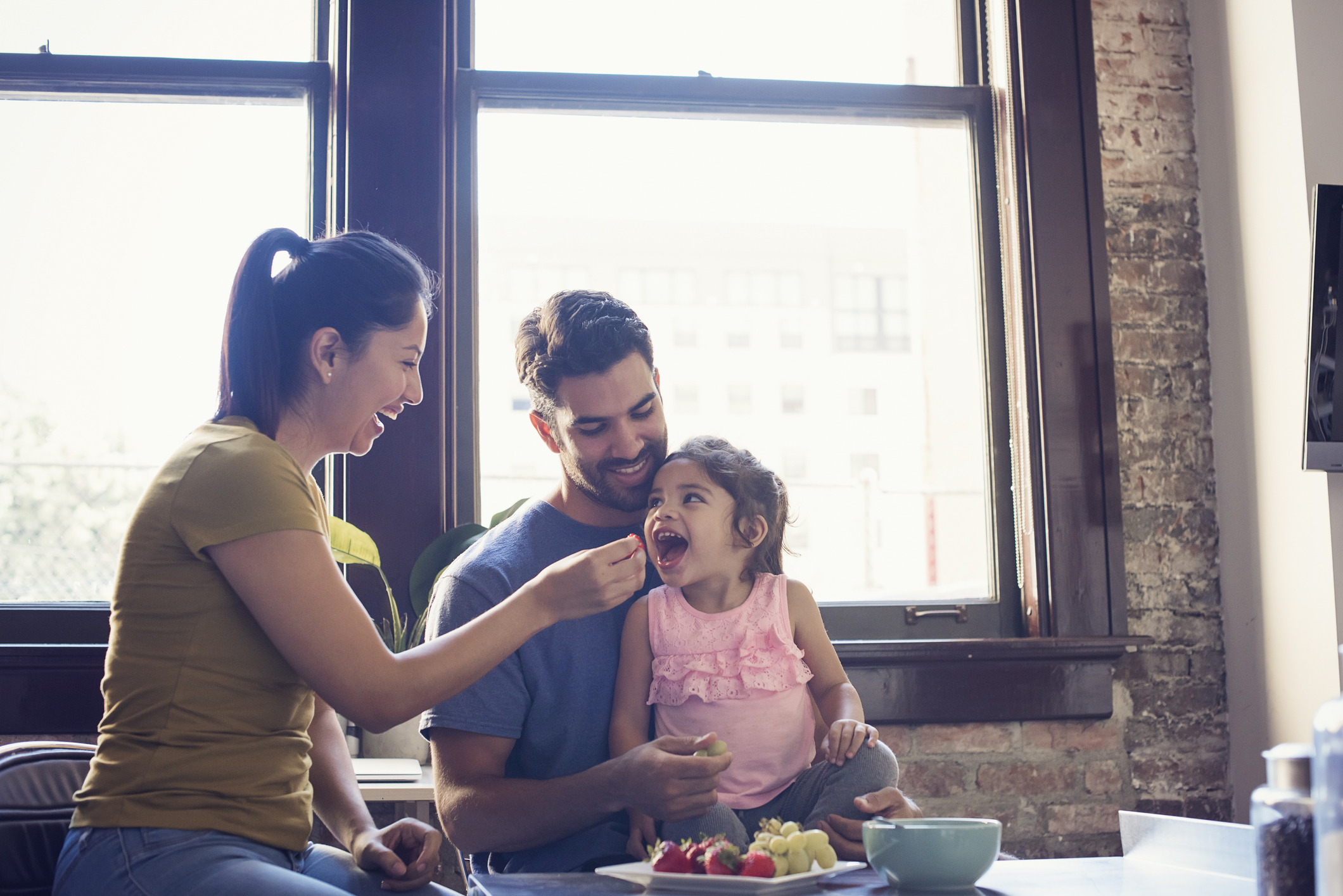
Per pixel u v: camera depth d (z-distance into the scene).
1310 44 2.06
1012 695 2.06
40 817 1.04
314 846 1.14
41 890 1.03
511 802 1.12
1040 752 2.09
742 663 1.29
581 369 1.27
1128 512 2.18
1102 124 2.27
